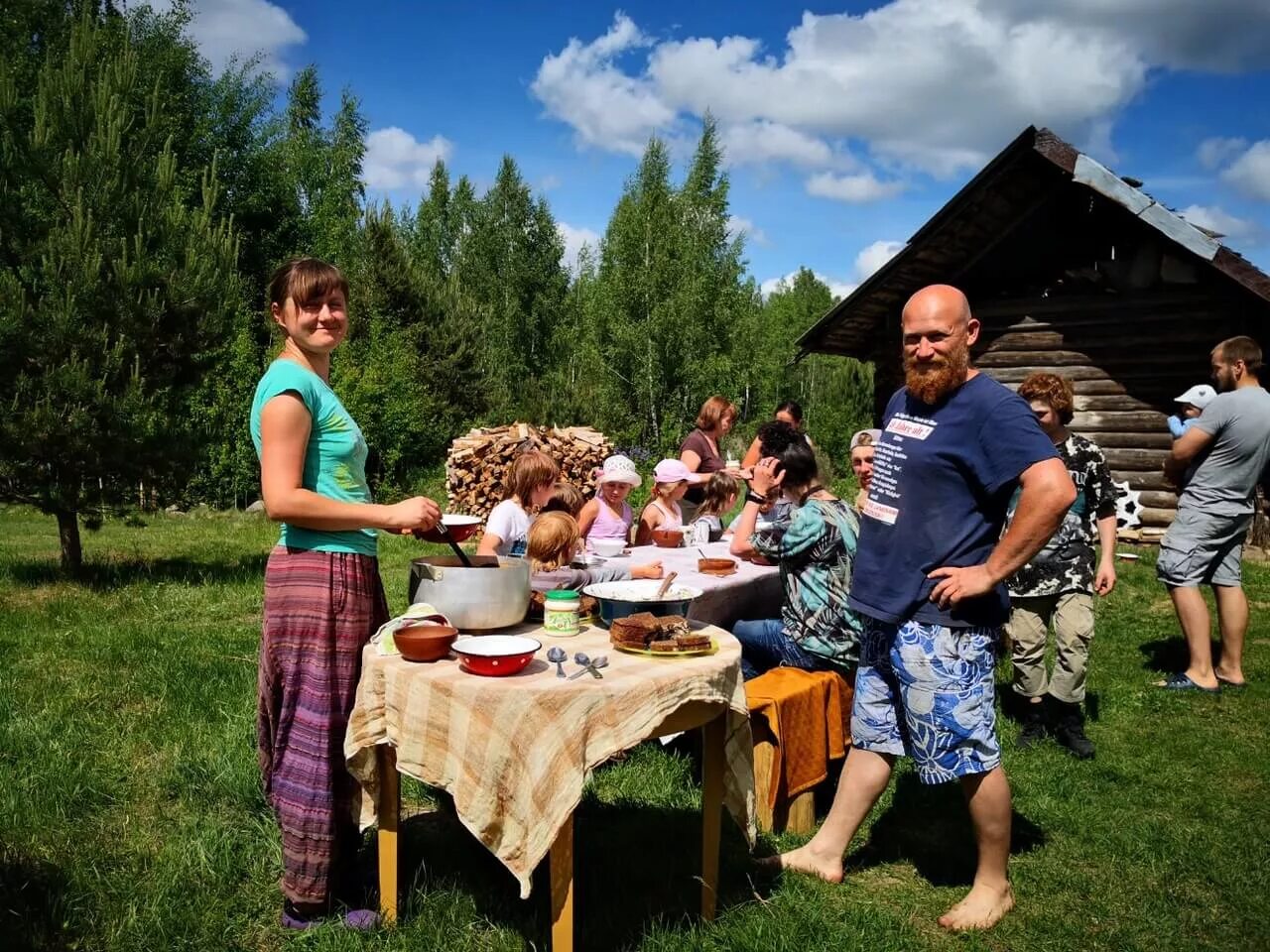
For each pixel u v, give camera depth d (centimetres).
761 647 413
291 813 275
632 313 2892
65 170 777
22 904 283
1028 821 384
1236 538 562
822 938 284
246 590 772
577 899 304
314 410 274
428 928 282
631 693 248
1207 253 891
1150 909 317
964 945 291
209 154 2564
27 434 752
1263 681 575
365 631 282
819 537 389
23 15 1272
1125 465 1077
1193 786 426
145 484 836
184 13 2480
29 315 752
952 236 1079
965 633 296
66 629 620
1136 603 792
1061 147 948
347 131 3412
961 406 295
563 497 457
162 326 823
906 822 386
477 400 2517
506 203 4281
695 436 760
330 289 277
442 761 249
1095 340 1091
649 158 3419
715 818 294
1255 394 543
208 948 273
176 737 425
